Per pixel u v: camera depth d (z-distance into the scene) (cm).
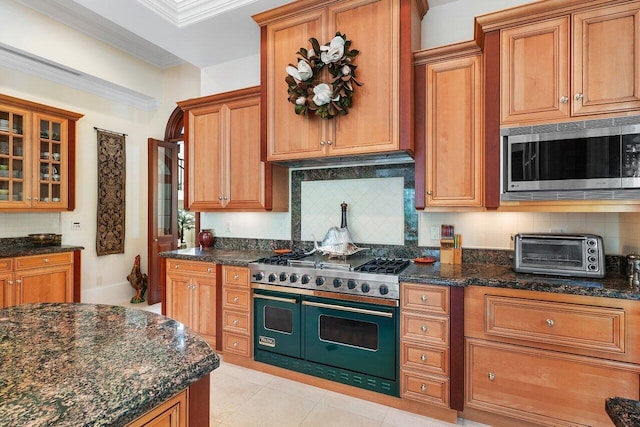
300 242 321
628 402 76
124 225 474
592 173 182
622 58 177
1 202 331
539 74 196
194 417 99
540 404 185
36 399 77
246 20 282
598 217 221
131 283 462
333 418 212
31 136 353
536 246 209
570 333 177
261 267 264
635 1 174
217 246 364
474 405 199
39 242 368
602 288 172
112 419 72
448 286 202
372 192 287
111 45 426
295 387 248
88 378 87
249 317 272
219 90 365
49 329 122
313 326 246
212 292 290
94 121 438
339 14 243
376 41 232
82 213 425
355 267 237
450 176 227
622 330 167
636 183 173
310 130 256
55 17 365
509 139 202
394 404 223
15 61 354
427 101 232
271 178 298
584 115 185
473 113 220
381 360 222
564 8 187
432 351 207
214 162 321
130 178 484
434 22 266
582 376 176
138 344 109
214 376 264
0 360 97
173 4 277
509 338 190
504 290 191
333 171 304
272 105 271
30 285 336
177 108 485
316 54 243
